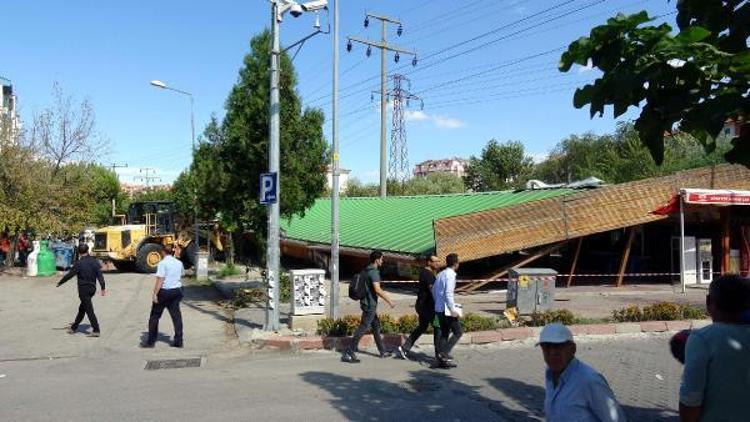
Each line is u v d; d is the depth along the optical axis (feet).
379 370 31.81
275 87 41.73
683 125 10.16
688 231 77.36
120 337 41.32
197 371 31.71
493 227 63.10
